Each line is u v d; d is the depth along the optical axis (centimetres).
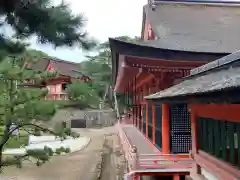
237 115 456
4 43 592
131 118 3447
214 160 570
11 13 584
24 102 1056
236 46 1451
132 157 1138
